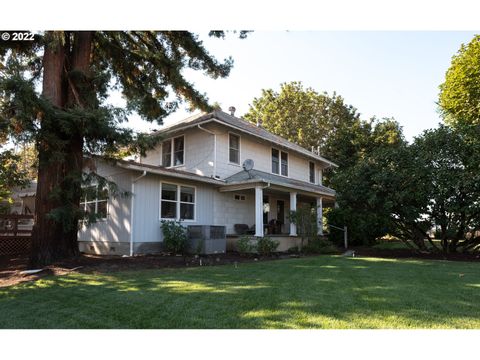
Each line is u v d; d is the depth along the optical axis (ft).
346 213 54.39
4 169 36.55
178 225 39.55
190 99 44.11
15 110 25.72
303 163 68.85
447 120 76.74
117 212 38.40
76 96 31.30
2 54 35.96
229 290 18.37
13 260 36.17
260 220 43.29
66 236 30.45
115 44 40.93
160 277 22.99
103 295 17.40
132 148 32.32
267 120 117.19
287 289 18.63
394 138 98.53
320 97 117.29
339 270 26.48
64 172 30.22
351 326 12.28
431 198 38.58
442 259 36.81
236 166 51.19
